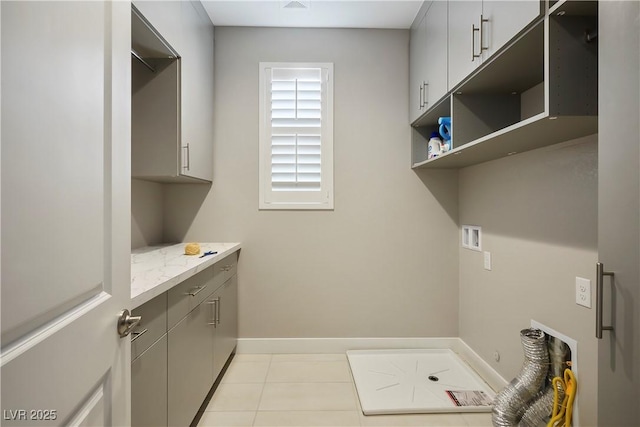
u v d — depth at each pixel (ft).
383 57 9.21
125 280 2.80
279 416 6.32
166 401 4.54
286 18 8.69
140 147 6.84
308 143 9.16
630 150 2.30
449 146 7.24
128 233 2.85
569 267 5.18
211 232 9.06
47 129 1.83
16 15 1.60
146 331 3.98
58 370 1.93
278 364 8.48
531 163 6.12
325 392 7.17
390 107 9.22
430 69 7.50
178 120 6.82
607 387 2.47
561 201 5.36
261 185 9.11
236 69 9.08
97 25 2.36
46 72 1.82
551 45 3.77
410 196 9.25
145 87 6.81
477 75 5.61
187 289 5.36
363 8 8.24
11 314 1.58
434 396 6.90
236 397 6.96
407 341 9.23
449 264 9.22
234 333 8.80
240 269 9.12
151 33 5.69
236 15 8.53
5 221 1.54
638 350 2.24
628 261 2.32
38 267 1.77
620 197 2.39
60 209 1.94
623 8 2.38
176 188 9.03
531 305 6.10
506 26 4.45
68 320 2.03
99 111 2.39
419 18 8.27
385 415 6.38
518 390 5.57
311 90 9.11
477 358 8.13
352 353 8.96
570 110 3.78
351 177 9.20
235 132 9.09
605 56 2.53
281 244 9.16
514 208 6.66
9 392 1.57
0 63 1.51
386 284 9.24
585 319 4.87
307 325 9.20
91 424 2.32
